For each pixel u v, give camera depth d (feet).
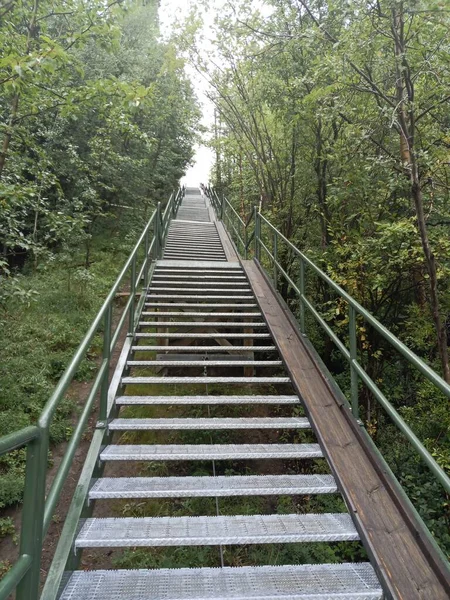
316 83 14.96
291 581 5.63
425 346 17.92
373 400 18.45
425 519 12.58
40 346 18.25
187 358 17.43
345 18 12.39
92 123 32.48
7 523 10.46
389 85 13.60
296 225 24.53
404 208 16.89
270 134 25.26
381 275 15.40
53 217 19.27
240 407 16.69
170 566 9.70
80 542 5.97
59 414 14.43
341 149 16.26
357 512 6.58
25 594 4.14
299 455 8.16
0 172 14.30
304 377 10.77
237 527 6.49
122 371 10.89
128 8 13.87
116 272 29.96
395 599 5.23
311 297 24.11
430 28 11.14
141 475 12.78
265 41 19.48
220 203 44.09
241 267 21.08
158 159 43.78
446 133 13.85
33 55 9.71
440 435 15.99
